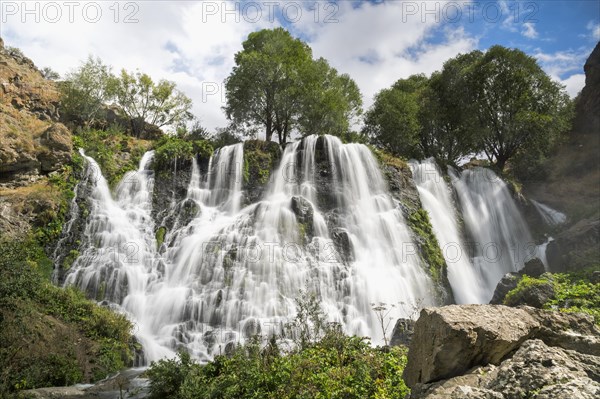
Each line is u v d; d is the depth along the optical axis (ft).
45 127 88.84
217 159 90.79
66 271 67.26
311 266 71.51
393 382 27.48
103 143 93.45
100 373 47.70
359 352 33.27
